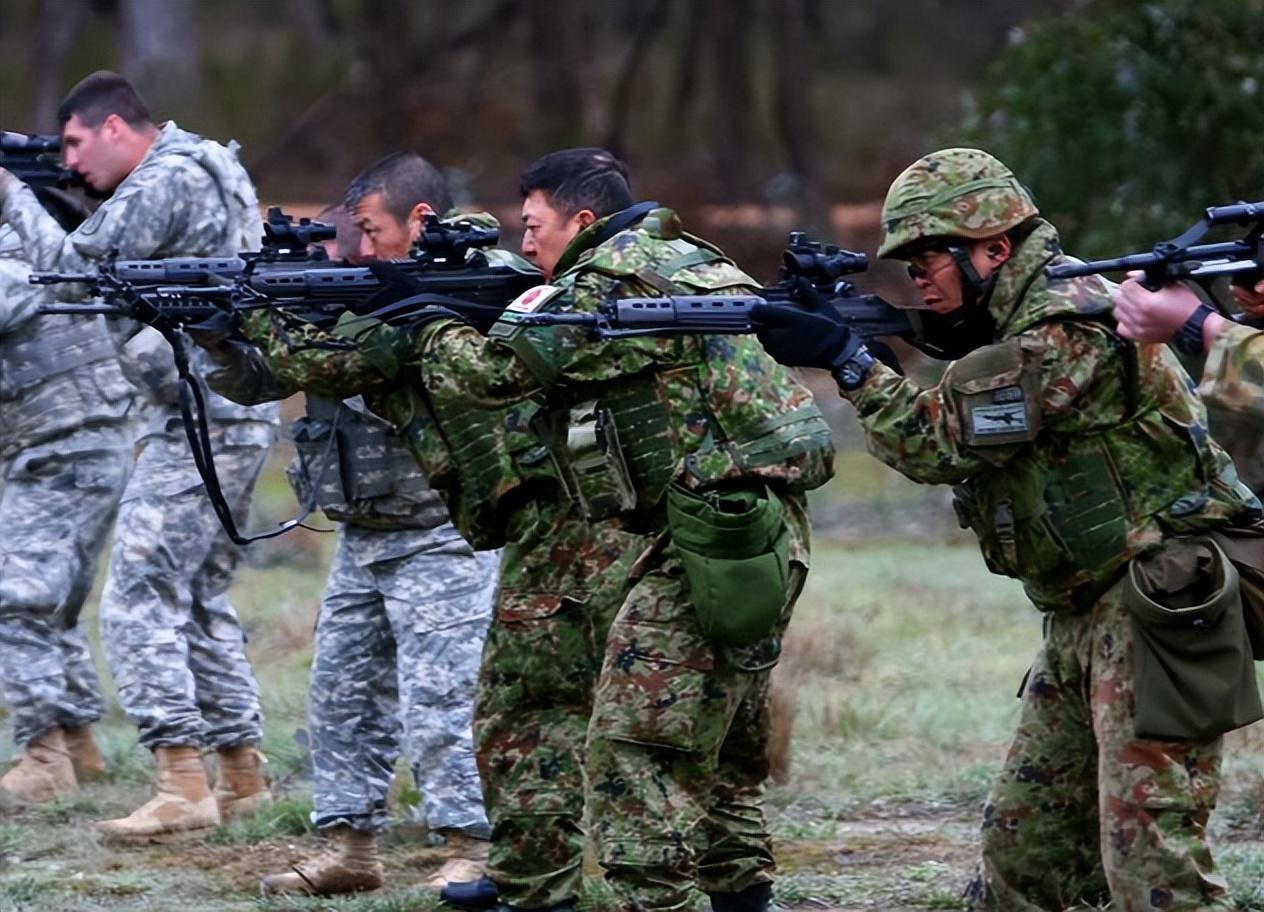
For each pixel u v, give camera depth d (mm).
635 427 12742
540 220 13867
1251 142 32719
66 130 18672
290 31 90875
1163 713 11641
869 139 88875
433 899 15750
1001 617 30203
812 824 18500
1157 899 11789
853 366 11969
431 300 13617
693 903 12766
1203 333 11320
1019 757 12734
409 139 78312
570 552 14016
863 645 27281
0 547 19859
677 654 12586
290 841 18156
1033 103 33594
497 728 14266
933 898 15766
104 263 14859
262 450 18859
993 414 11688
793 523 12977
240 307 14195
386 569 16328
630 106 87938
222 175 18406
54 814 19094
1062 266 11500
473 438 14047
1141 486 11922
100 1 80062
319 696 16438
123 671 18375
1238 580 11820
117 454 20094
